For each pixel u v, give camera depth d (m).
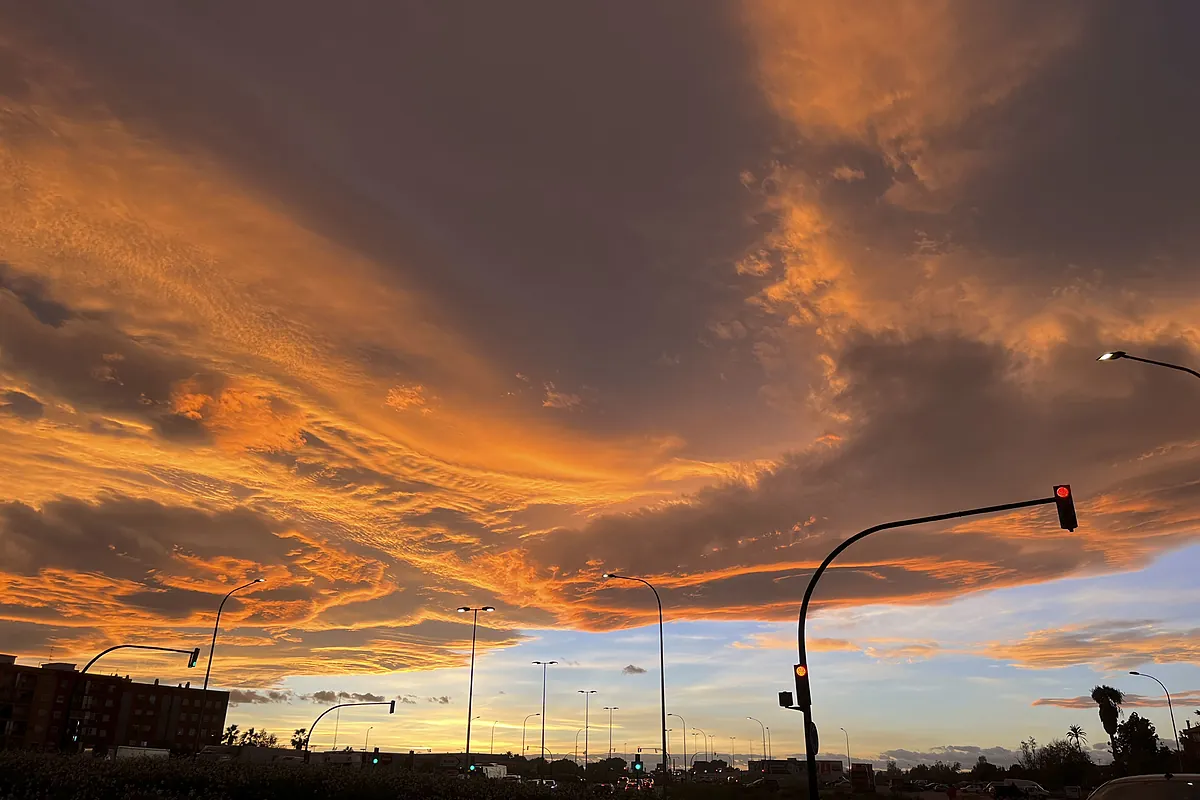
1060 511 22.69
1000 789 71.19
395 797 28.39
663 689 50.12
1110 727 109.06
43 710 114.69
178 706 133.75
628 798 40.50
